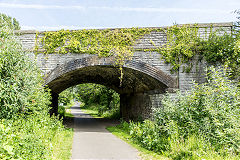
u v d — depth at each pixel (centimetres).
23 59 710
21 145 473
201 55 1086
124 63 1125
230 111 606
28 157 452
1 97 568
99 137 957
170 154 580
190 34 1114
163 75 1111
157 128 711
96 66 1185
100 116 2606
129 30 1143
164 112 736
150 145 673
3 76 607
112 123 1670
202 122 630
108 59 1130
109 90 2736
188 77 1108
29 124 623
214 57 963
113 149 700
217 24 1105
